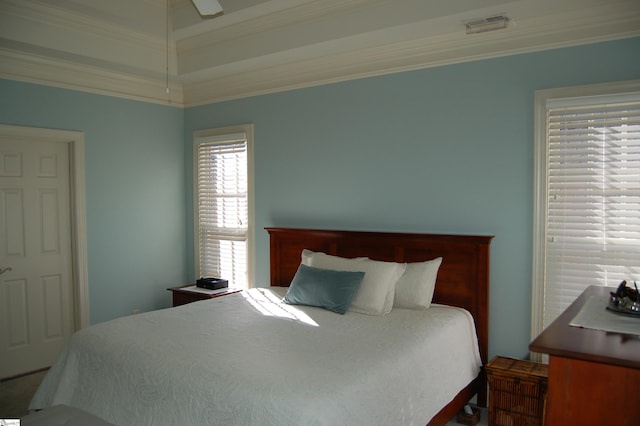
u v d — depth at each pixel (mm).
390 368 2213
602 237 2852
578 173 2902
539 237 3014
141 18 3818
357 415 1906
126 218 4543
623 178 2771
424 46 3393
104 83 4320
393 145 3609
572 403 1618
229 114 4625
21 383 3764
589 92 2818
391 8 3121
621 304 2090
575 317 2000
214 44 4133
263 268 4461
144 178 4684
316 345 2471
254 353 2342
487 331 3199
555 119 2955
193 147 4941
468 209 3297
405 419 2217
